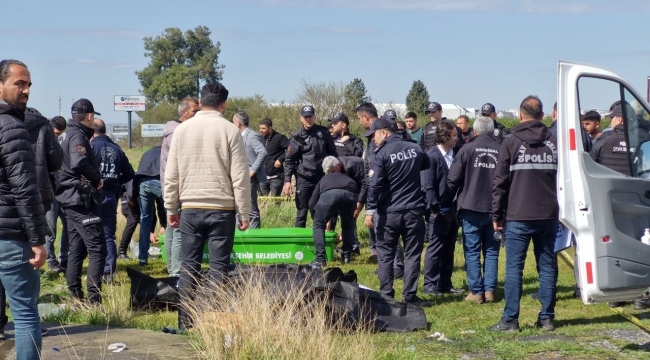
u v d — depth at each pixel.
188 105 8.83
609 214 6.29
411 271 8.12
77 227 7.65
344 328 6.52
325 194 10.20
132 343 6.23
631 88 6.61
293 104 34.09
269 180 14.57
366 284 9.55
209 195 6.50
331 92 33.31
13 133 4.73
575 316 7.85
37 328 5.00
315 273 7.02
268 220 13.94
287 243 10.36
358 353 5.82
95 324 7.10
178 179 6.64
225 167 6.53
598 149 7.22
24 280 4.90
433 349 6.48
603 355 6.33
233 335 5.69
